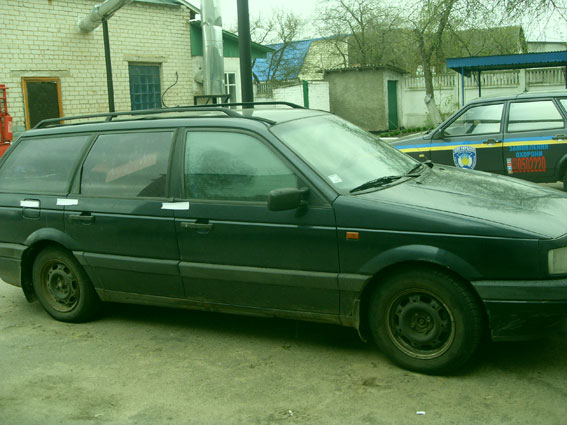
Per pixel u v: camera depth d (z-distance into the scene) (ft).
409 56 94.12
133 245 15.43
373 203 12.69
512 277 11.61
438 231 12.00
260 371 13.37
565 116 28.91
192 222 14.49
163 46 54.39
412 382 12.35
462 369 12.75
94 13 44.14
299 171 13.46
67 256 16.85
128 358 14.53
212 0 42.96
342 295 13.08
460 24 71.61
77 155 16.76
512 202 12.96
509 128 29.81
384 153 15.93
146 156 15.56
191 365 13.92
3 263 17.84
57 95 47.39
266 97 89.66
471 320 11.98
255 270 13.84
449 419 10.81
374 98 91.56
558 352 13.34
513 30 76.69
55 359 14.69
